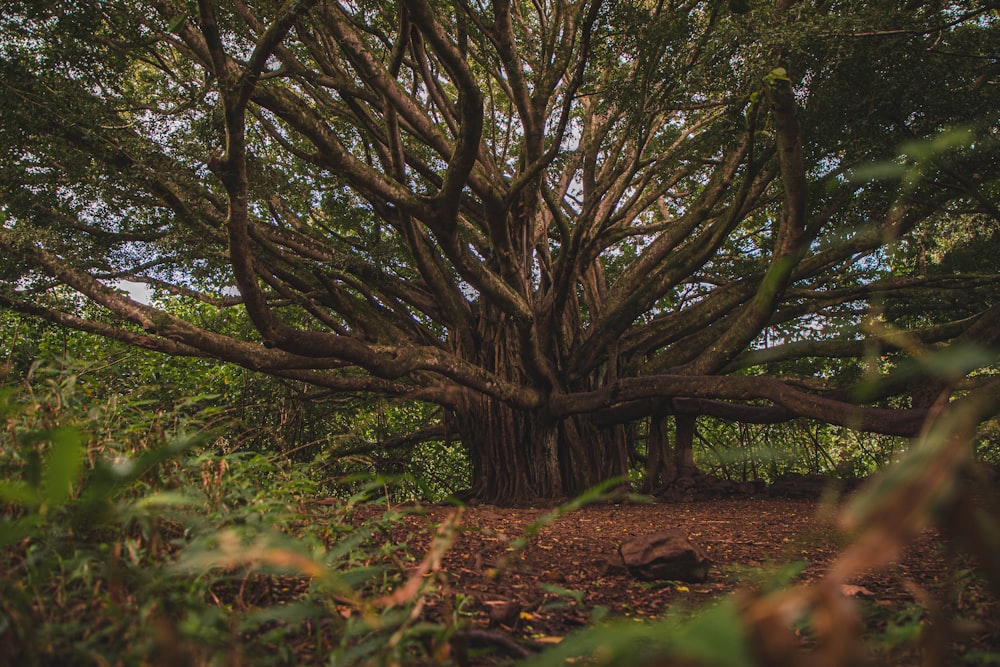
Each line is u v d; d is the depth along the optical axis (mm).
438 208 9922
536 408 13336
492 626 3037
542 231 14734
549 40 11602
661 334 14453
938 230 12656
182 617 2158
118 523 2789
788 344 13148
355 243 14336
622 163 14117
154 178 10125
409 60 12648
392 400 16453
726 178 13039
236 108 7727
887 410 9844
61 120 9320
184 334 10383
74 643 1892
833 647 574
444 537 1963
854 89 9094
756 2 9148
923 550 5188
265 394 15055
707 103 10539
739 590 3941
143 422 3545
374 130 12023
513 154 16156
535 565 4832
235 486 3650
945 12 9266
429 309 14797
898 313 13555
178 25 5516
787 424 14828
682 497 12531
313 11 9961
